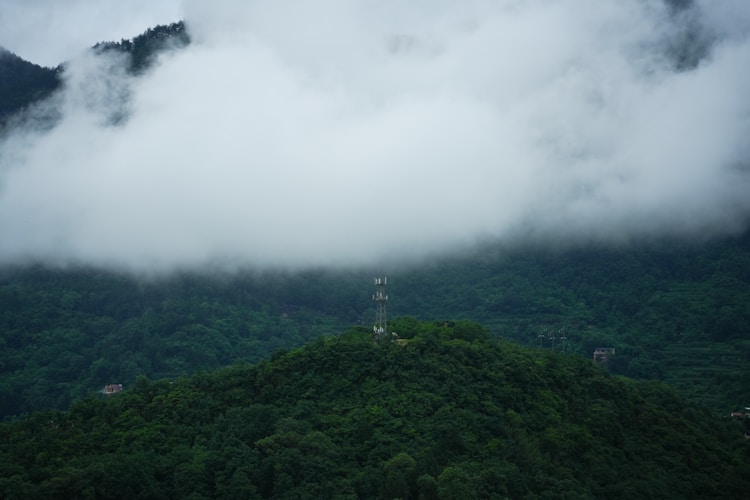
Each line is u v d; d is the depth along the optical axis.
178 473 161.25
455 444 165.50
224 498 156.00
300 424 170.88
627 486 168.88
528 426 178.25
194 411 184.00
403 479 153.75
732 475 184.12
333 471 158.75
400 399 176.25
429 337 196.38
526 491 159.12
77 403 197.88
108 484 158.88
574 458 175.12
